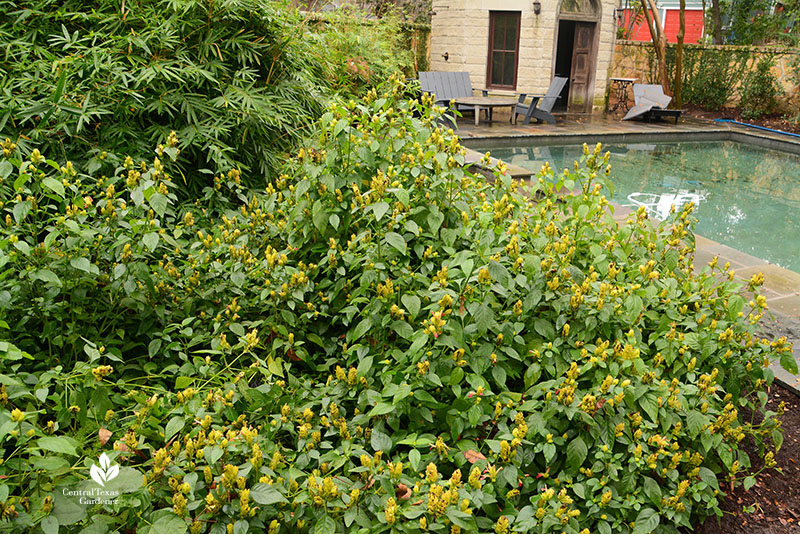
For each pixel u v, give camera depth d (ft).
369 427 6.66
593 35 47.67
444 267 7.02
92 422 6.13
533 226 8.94
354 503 5.28
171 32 12.14
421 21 49.88
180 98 11.79
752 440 8.54
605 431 6.46
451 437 6.69
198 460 5.37
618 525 6.32
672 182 27.84
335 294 7.84
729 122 43.62
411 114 9.18
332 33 19.08
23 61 11.12
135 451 5.74
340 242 8.67
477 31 45.62
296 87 14.28
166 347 7.54
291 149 13.84
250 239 8.98
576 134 36.40
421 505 5.23
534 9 44.14
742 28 52.19
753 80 44.80
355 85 21.54
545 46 45.27
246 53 13.03
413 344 6.22
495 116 44.09
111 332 7.79
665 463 6.83
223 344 7.09
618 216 17.72
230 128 12.34
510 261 7.68
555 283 7.22
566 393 6.25
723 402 7.82
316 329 8.19
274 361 7.22
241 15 13.12
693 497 6.59
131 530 5.27
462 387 7.12
